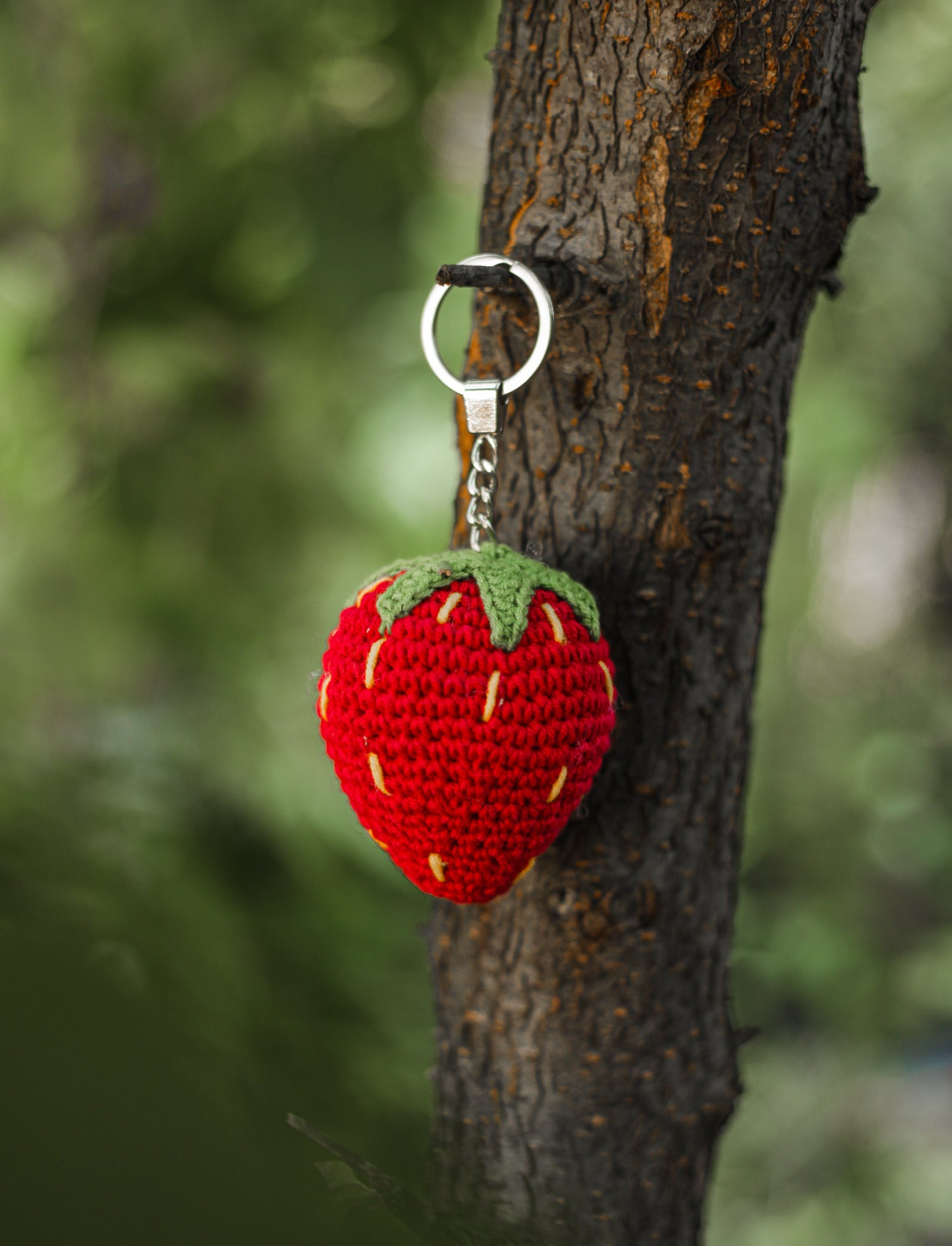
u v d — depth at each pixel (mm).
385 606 540
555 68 566
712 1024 612
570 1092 596
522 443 583
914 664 1685
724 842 606
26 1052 352
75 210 1059
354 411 1061
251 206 995
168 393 1027
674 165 561
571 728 538
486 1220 592
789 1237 1242
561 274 557
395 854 551
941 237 1311
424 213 1007
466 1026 604
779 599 1500
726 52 551
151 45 963
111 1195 339
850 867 1580
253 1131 399
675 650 585
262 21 932
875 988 1447
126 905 553
